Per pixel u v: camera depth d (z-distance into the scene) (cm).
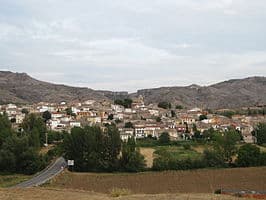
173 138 19138
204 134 18625
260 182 9231
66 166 11469
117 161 11819
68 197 3619
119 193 3950
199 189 8388
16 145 11075
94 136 11956
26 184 8406
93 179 9750
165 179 9850
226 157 12362
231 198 3641
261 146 16688
